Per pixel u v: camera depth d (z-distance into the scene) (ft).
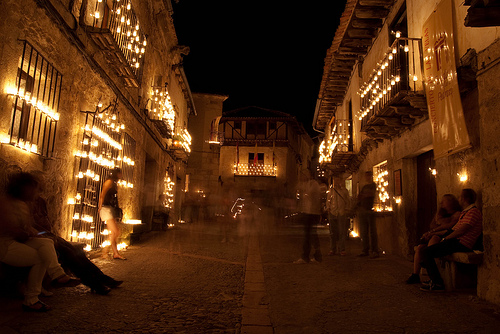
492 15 13.09
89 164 23.48
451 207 18.10
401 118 26.45
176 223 65.31
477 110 17.58
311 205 25.08
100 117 25.16
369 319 12.69
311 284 18.08
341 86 51.70
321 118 67.87
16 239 12.14
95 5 23.41
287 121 116.47
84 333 10.39
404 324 12.16
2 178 14.12
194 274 19.71
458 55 18.33
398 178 29.04
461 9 18.12
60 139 19.42
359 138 43.45
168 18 44.42
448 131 18.83
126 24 29.50
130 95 33.37
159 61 46.32
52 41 17.92
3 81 14.17
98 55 24.35
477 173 17.38
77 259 14.71
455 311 13.55
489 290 14.58
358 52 39.96
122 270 19.81
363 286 17.65
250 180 112.27
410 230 27.35
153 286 16.55
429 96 21.11
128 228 31.63
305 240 24.57
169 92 53.31
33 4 15.89
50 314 11.75
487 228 14.84
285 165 113.39
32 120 16.88
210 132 90.79
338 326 11.96
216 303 14.40
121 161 31.04
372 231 27.37
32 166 16.69
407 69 24.94
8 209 11.92
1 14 13.79
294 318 12.78
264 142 114.93
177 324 11.69
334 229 28.89
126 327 11.15
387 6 31.32
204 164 89.56
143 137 39.81
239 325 11.92
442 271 18.24
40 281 12.14
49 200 18.35
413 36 25.85
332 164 53.21
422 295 15.92
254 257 26.86
